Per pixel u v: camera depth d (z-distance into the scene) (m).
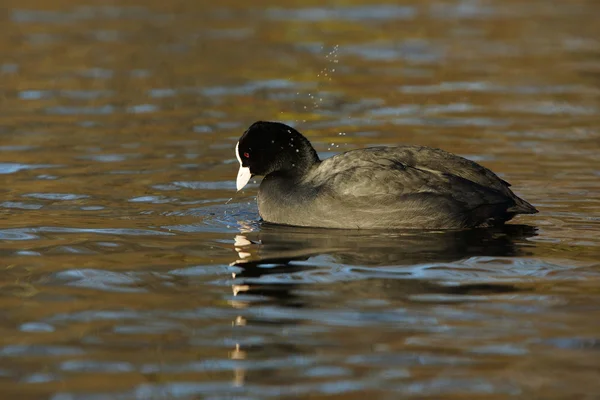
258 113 21.95
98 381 8.72
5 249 12.84
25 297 10.95
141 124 21.03
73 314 10.38
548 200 15.22
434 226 13.62
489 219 13.66
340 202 13.73
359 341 9.49
